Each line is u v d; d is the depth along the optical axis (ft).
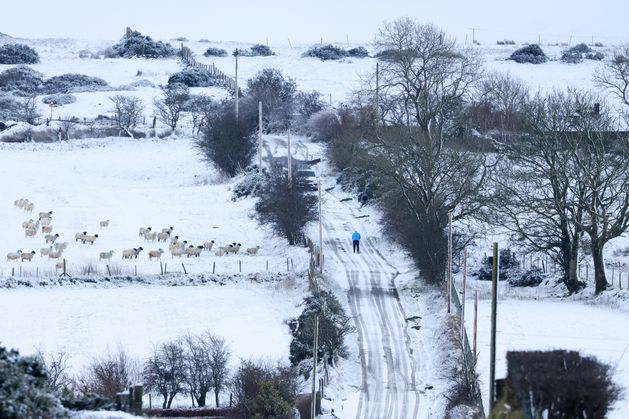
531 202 449.06
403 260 485.15
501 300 416.46
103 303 407.03
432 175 448.24
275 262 476.54
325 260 479.82
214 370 303.89
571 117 468.75
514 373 130.31
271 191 531.50
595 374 130.41
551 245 444.55
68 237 527.40
